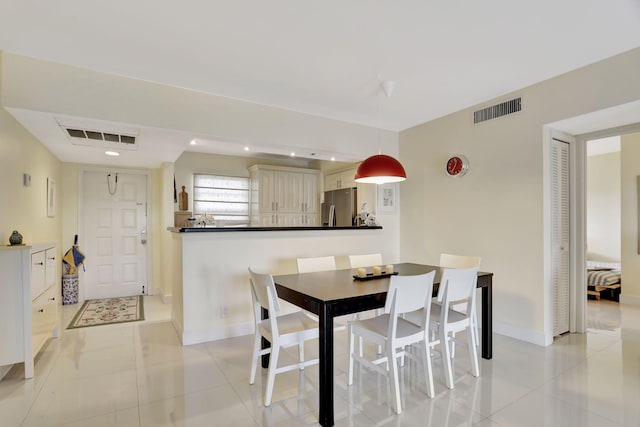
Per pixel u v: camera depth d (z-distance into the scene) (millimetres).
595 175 6230
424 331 2297
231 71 2867
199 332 3271
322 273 2980
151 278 5305
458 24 2195
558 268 3352
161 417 2020
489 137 3570
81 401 2189
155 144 3723
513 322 3359
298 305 2238
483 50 2545
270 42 2406
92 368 2678
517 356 2900
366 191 4777
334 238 4137
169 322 3896
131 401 2193
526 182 3248
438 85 3193
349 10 2039
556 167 3318
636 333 3490
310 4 1979
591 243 6270
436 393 2299
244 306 3518
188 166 6012
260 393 2305
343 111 3926
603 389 2328
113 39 2354
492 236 3543
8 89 2578
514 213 3346
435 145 4188
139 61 2682
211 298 3348
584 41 2428
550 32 2301
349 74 2938
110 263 5082
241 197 6480
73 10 2016
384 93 3367
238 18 2115
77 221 4832
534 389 2336
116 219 5113
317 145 4055
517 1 1962
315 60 2680
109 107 2918
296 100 3561
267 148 4031
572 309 3502
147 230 5285
